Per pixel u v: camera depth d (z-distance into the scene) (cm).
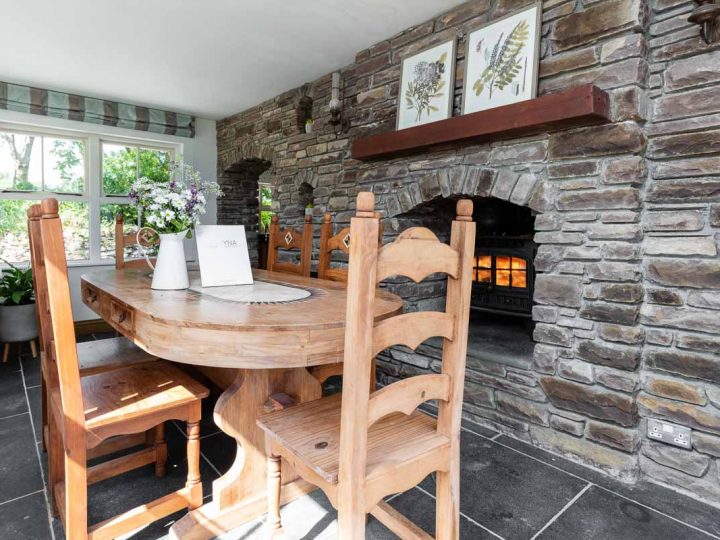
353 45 295
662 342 181
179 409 149
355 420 98
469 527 155
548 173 204
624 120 179
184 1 238
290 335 125
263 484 162
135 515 142
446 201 288
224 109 443
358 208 96
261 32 275
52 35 278
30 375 307
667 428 179
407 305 302
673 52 176
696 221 172
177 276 187
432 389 116
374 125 294
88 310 424
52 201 124
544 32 206
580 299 196
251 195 510
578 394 198
